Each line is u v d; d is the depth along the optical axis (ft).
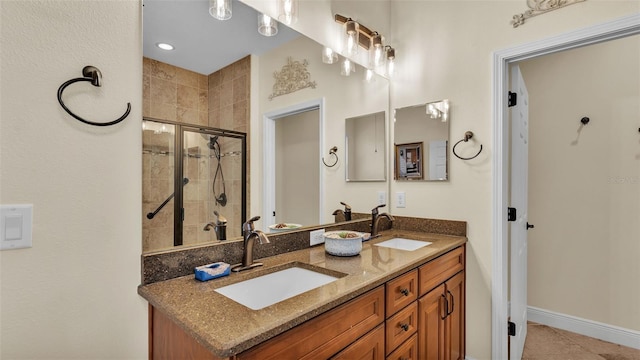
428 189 6.85
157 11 3.65
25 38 2.68
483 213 6.08
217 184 4.25
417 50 7.07
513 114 6.12
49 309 2.80
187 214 3.87
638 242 7.13
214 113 4.24
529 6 5.60
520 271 6.36
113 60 3.21
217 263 3.86
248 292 3.79
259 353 2.42
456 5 6.51
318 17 5.79
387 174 7.40
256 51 4.75
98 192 3.09
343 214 6.39
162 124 3.67
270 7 4.85
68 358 2.90
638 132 7.11
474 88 6.22
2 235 2.56
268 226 4.98
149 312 3.36
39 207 2.75
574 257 7.95
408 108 7.18
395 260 4.49
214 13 4.23
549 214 8.30
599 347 7.23
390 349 3.98
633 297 7.19
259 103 4.85
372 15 7.04
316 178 5.84
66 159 2.89
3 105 2.58
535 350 7.14
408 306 4.39
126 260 3.27
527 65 8.63
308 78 5.65
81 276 2.98
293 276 4.36
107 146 3.15
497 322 5.91
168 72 3.75
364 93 6.81
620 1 4.74
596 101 7.64
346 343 3.26
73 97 2.93
